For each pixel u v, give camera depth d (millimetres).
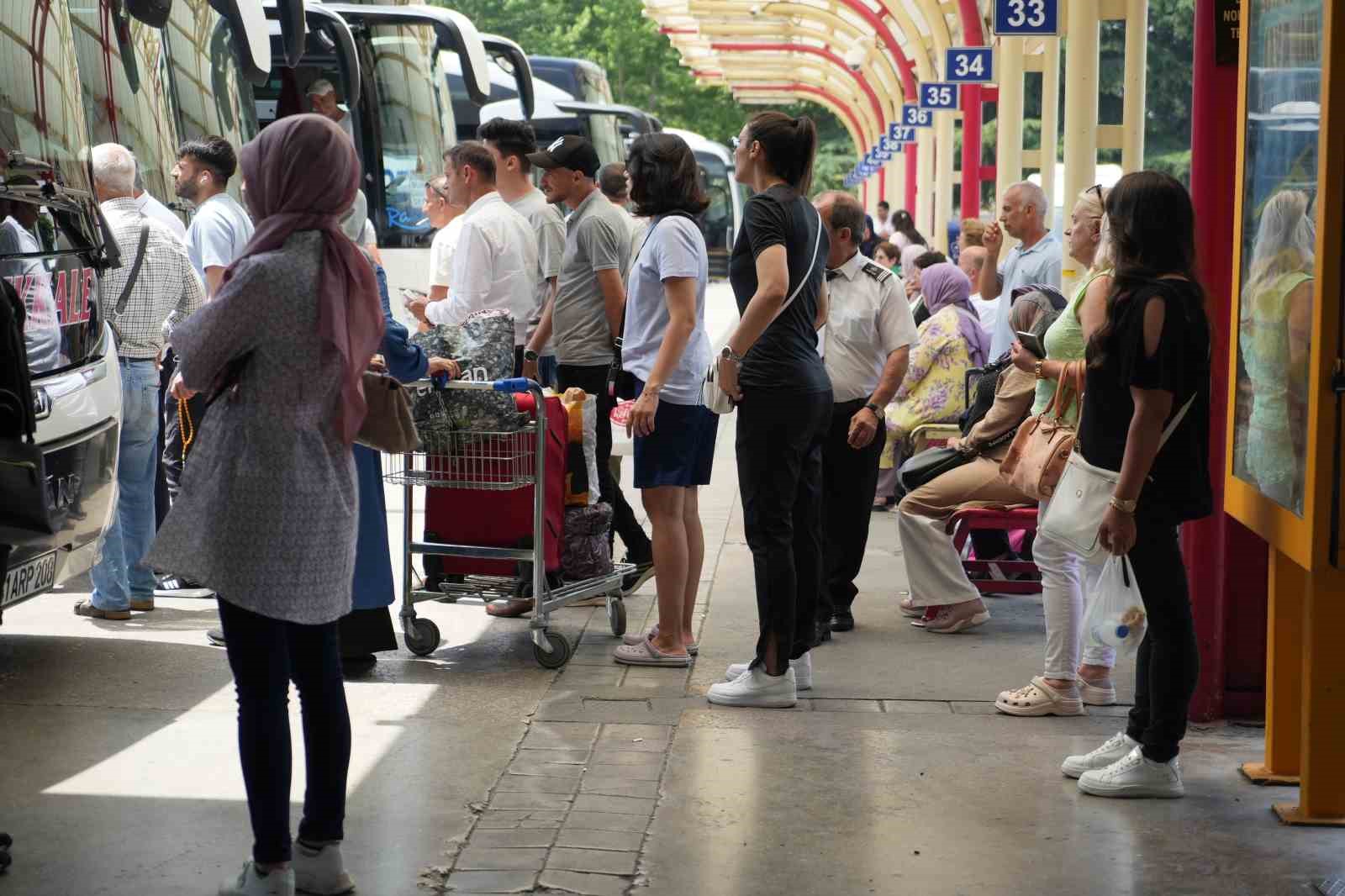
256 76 9648
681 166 6812
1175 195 5066
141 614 8133
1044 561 6371
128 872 4660
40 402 6398
